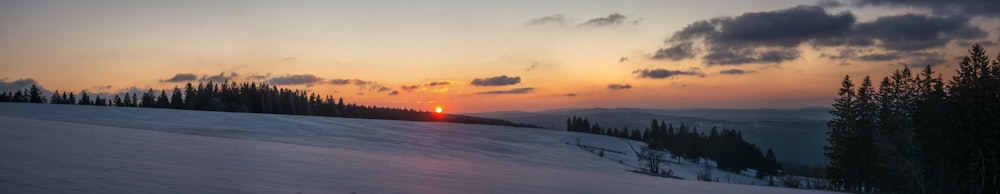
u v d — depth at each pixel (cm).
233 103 11425
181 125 4425
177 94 11906
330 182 1353
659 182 2555
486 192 1445
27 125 2502
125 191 919
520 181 1945
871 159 4950
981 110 4219
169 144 2247
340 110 14238
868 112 5188
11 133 1961
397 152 3809
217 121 5184
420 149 4522
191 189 1013
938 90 4672
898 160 4638
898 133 4853
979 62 4456
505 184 1755
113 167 1253
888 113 5103
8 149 1402
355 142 4497
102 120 4150
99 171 1152
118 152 1662
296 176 1430
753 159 9069
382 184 1412
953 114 4397
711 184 2823
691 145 10538
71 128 2644
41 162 1205
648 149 8369
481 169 2534
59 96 11406
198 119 5219
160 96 12050
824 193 2759
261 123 5519
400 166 2198
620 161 6059
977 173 4178
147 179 1096
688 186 2397
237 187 1103
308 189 1171
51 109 4747
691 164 7344
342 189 1223
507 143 6725
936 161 4538
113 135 2456
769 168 8762
